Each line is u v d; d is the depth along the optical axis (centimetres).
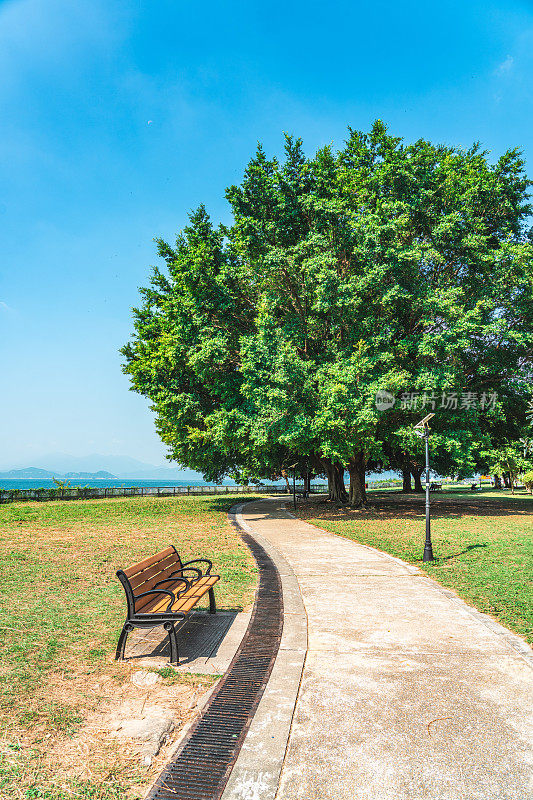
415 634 574
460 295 1833
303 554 1127
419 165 1923
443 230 1817
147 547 1232
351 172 2139
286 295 2041
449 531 1487
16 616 645
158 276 2684
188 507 2650
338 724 372
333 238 1889
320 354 1938
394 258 1759
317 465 3005
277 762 324
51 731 366
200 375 1975
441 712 388
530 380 2047
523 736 353
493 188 1995
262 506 2762
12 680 454
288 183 2003
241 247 2198
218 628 611
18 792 295
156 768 324
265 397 1797
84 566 980
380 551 1161
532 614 636
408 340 1805
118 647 510
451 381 1734
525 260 1794
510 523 1714
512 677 454
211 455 2255
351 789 296
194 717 392
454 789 295
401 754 331
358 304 1769
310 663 491
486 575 859
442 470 2552
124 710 402
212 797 292
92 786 303
